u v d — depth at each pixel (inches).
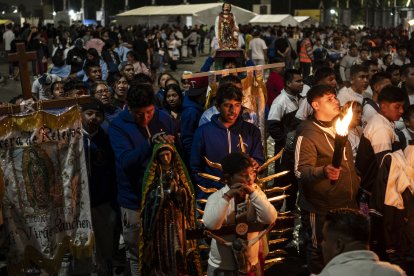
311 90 211.2
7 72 1003.9
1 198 209.5
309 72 829.2
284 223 205.5
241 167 180.9
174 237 203.6
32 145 211.3
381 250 226.7
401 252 221.6
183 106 260.4
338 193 207.0
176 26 1509.6
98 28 1256.2
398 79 354.6
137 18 1935.3
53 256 216.8
